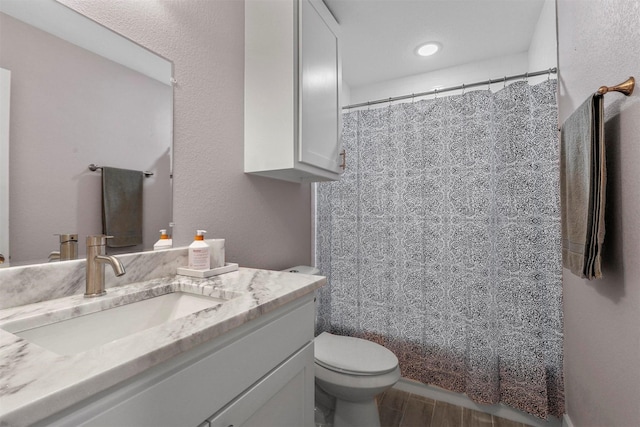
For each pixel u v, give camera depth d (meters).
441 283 1.76
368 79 2.39
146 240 0.96
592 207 0.87
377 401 1.74
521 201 1.56
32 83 0.72
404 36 1.84
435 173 1.80
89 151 0.83
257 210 1.46
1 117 0.67
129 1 0.93
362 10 1.60
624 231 0.83
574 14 1.21
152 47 0.99
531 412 1.48
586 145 0.91
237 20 1.34
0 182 0.67
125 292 0.78
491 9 1.61
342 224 2.04
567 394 1.41
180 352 0.48
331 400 1.51
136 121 0.94
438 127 1.80
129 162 0.92
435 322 1.76
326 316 2.06
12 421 0.30
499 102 1.66
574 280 1.28
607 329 0.95
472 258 1.67
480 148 1.67
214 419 0.56
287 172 1.36
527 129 1.56
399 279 1.88
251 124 1.34
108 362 0.40
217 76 1.23
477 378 1.59
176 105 1.06
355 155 2.02
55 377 0.36
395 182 1.91
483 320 1.61
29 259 0.71
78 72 0.81
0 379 0.35
